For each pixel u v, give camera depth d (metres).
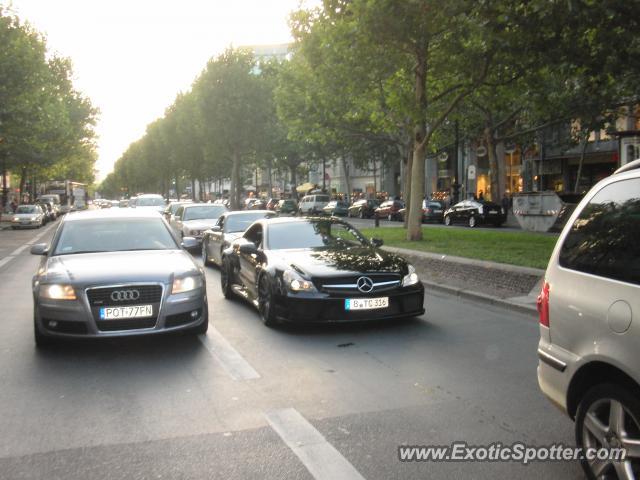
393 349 6.42
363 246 8.56
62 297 6.16
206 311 6.84
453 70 14.29
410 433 4.09
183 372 5.65
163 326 6.35
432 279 11.20
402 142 23.84
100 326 6.20
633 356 2.79
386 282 7.29
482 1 11.02
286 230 8.74
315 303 7.05
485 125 30.06
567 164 38.62
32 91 33.66
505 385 5.14
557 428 4.16
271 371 5.65
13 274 13.69
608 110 25.70
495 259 11.97
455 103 15.29
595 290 3.12
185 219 19.62
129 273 6.37
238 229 14.13
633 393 2.84
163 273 6.46
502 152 37.50
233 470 3.54
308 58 17.80
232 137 50.25
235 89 49.59
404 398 4.82
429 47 15.23
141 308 6.28
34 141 37.94
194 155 66.69
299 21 17.67
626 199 3.16
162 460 3.70
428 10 12.48
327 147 45.00
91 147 61.84
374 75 15.73
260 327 7.64
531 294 9.10
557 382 3.35
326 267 7.33
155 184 109.44
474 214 30.44
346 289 7.11
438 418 4.37
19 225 37.72
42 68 35.34
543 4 10.15
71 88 54.19
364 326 7.60
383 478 3.43
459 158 50.88
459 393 4.94
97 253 7.27
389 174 63.97
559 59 12.10
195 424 4.30
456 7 11.61
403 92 15.34
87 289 6.17
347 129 24.02
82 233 7.61
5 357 6.25
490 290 9.70
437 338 6.90
